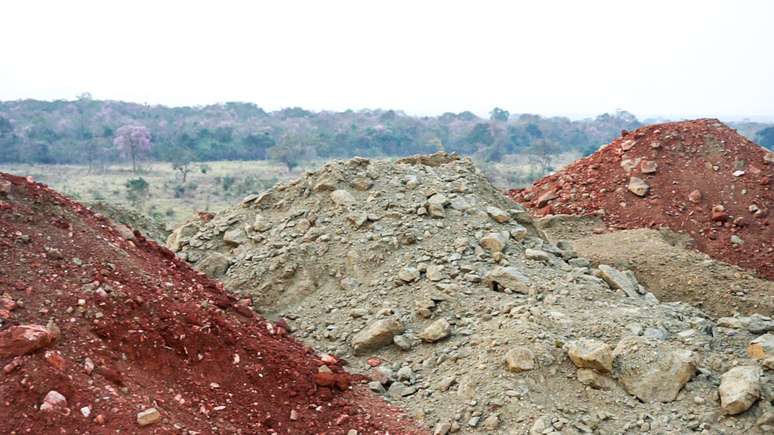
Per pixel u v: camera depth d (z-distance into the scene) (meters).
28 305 5.65
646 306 8.45
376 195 10.91
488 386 6.66
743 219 16.02
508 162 69.50
